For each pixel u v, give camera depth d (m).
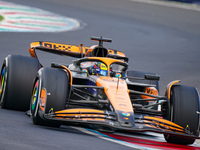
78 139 19.19
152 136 25.50
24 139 17.52
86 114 21.50
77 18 89.12
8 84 26.56
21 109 27.41
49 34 67.81
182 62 59.31
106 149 17.61
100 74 26.08
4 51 51.47
